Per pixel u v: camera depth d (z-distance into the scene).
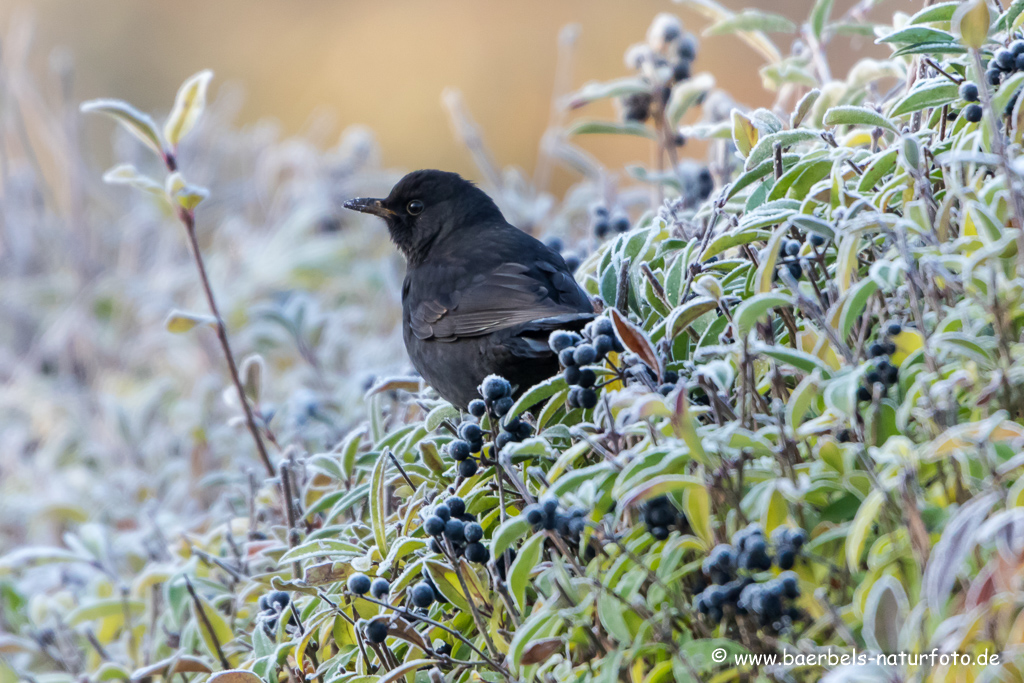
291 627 6.93
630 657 4.84
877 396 4.90
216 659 7.85
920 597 4.35
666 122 10.88
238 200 19.06
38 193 18.47
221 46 29.19
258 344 14.44
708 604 4.68
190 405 14.11
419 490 6.67
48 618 10.22
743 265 6.55
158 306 15.88
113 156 26.31
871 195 6.49
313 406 10.59
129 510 12.02
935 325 5.34
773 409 5.16
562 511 5.07
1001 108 5.76
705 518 4.79
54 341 16.48
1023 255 4.95
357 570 6.29
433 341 9.06
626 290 7.02
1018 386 4.95
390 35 29.41
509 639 5.74
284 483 8.02
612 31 28.11
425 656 6.01
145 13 28.86
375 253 17.14
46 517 12.53
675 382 6.12
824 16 9.20
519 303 8.60
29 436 15.74
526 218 13.62
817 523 4.85
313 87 29.08
